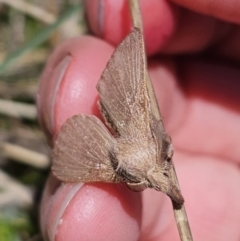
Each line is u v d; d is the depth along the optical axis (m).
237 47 0.18
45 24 0.22
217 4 0.16
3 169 0.20
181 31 0.17
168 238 0.17
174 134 0.18
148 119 0.13
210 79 0.18
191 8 0.16
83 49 0.16
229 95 0.18
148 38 0.17
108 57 0.16
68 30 0.21
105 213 0.14
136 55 0.13
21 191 0.19
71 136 0.13
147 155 0.13
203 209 0.17
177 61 0.18
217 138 0.18
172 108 0.17
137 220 0.15
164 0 0.16
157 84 0.17
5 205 0.18
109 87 0.13
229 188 0.18
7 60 0.19
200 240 0.17
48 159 0.19
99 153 0.13
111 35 0.16
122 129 0.13
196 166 0.18
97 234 0.14
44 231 0.15
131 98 0.13
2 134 0.20
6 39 0.21
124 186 0.15
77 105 0.15
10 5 0.21
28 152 0.19
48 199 0.15
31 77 0.21
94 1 0.16
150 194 0.16
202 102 0.18
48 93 0.15
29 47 0.19
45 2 0.22
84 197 0.14
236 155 0.18
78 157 0.13
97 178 0.13
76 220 0.14
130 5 0.15
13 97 0.21
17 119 0.20
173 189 0.13
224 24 0.17
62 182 0.15
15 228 0.18
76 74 0.15
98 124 0.13
